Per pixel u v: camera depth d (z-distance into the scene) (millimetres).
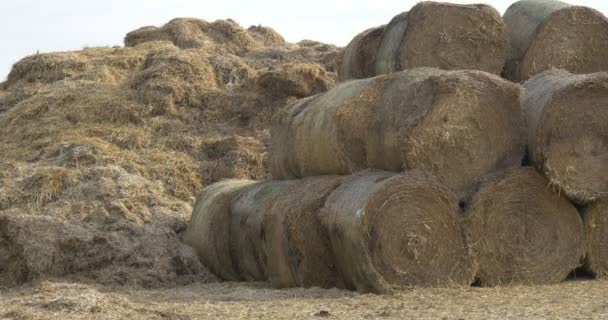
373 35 21906
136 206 24266
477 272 16922
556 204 17203
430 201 16500
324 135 18562
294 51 38562
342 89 19141
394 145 17078
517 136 17359
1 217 20719
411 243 16375
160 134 29859
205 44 38531
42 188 24781
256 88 31609
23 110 31719
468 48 20453
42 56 36375
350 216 16562
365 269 16312
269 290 18047
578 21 20469
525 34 20812
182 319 13992
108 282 20109
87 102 31172
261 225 19406
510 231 17000
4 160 28734
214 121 30766
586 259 17609
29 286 19609
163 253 21594
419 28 20312
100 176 25281
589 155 17109
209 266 22203
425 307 14625
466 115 17062
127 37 40969
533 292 16000
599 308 14094
